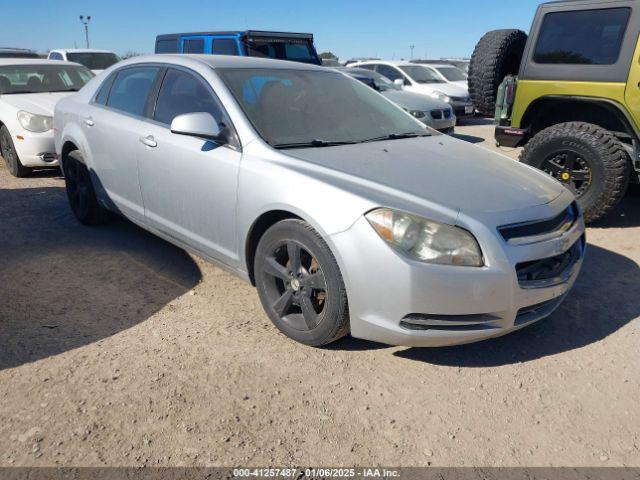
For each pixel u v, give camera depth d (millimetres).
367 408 2631
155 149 3861
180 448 2330
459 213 2684
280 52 10914
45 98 7387
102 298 3689
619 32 4992
